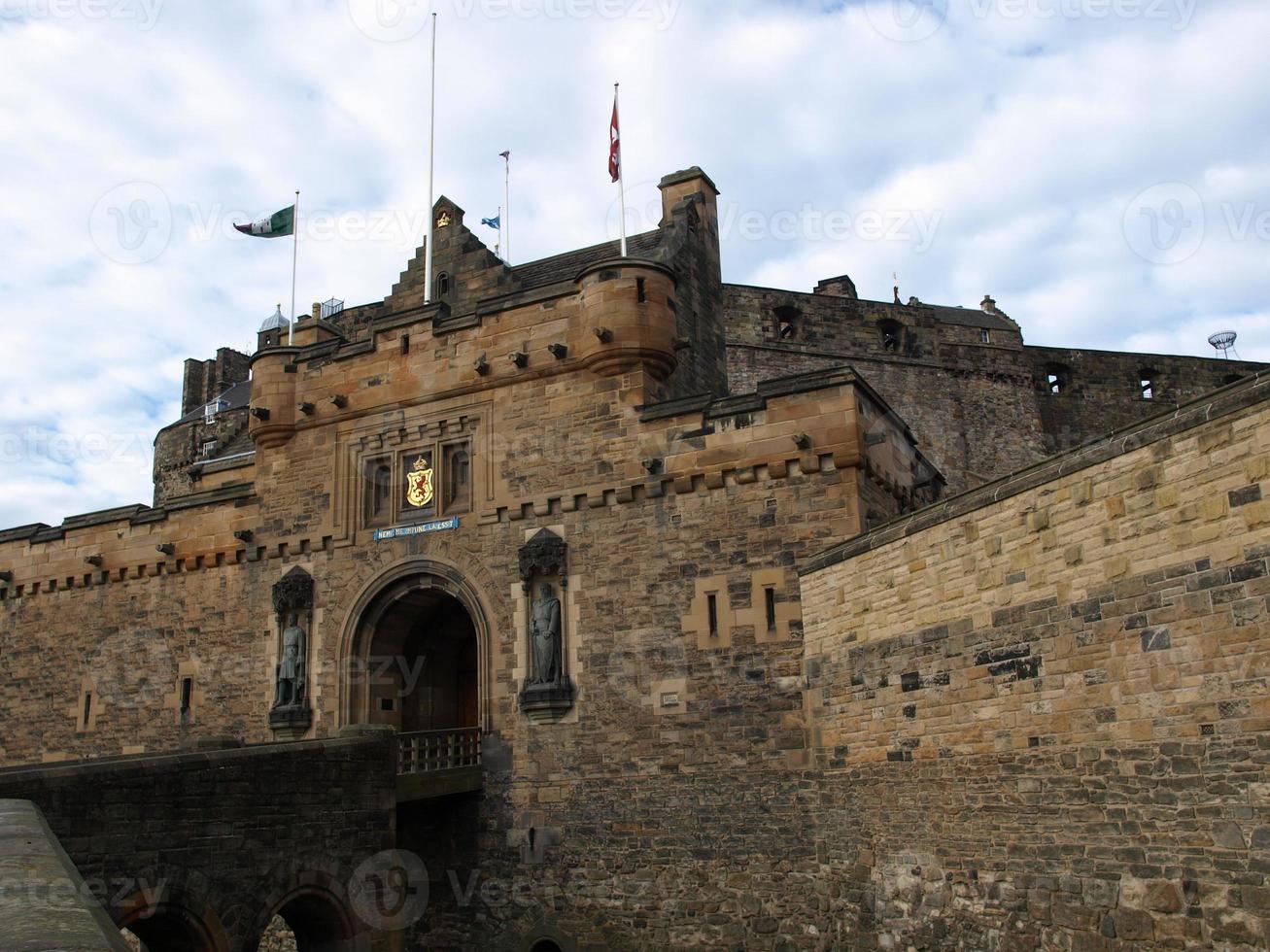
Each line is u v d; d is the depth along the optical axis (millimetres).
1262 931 12047
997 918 15945
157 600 30984
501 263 31766
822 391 23672
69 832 16312
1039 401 50719
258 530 29531
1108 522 14602
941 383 46281
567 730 24531
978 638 16953
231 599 29719
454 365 27781
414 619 28672
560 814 24188
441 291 32094
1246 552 12633
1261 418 12531
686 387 29500
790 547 23266
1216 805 12758
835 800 20781
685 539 24344
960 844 16969
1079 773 14773
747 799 22422
